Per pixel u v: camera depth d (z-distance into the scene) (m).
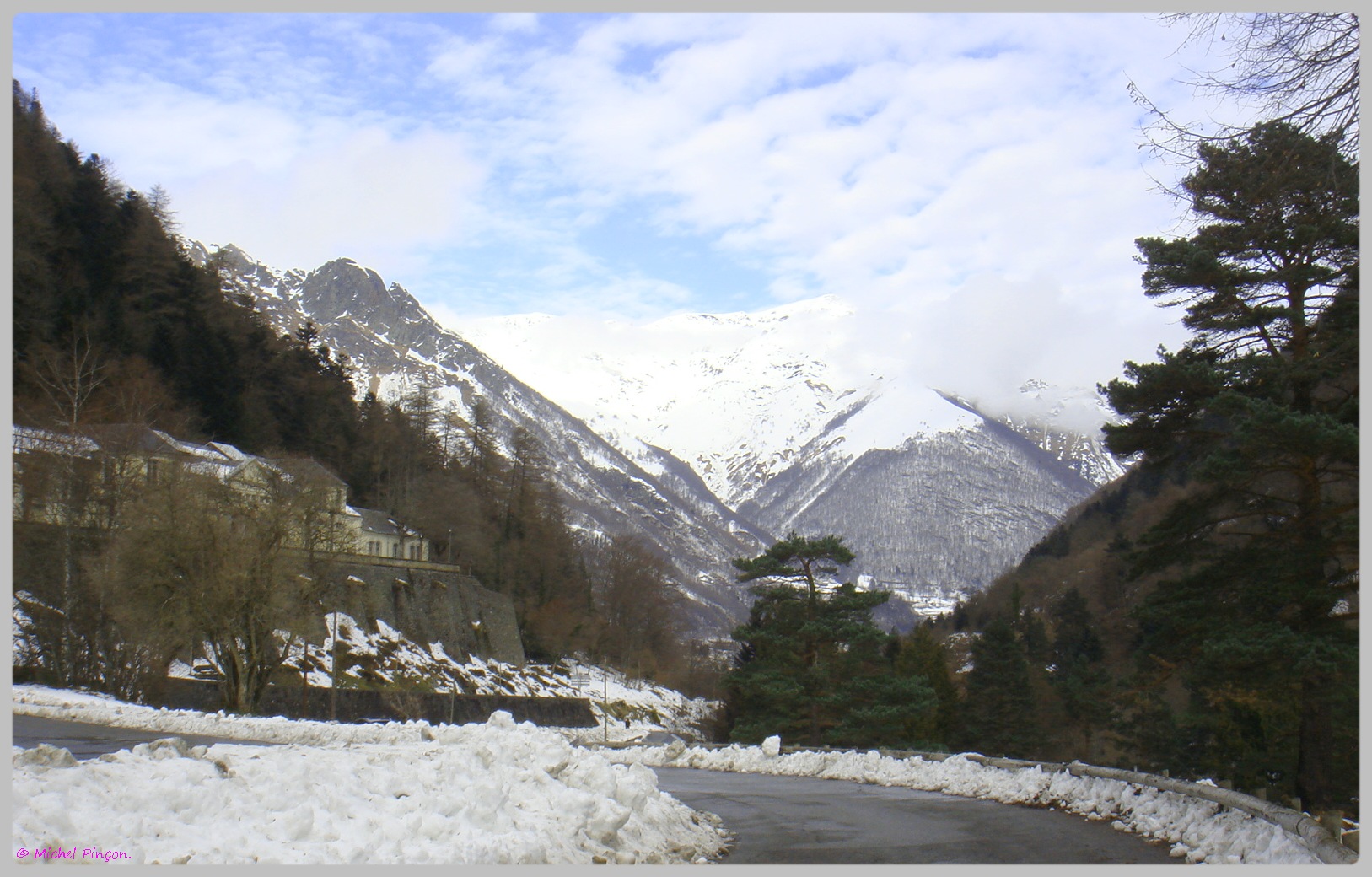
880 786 23.08
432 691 82.44
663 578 157.88
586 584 140.62
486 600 105.25
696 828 13.44
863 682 45.69
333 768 9.98
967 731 64.69
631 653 133.50
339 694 68.06
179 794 8.30
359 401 147.25
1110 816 15.88
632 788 12.32
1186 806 14.24
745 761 28.84
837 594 47.91
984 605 143.12
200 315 102.75
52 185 88.75
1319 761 22.25
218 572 43.25
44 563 49.41
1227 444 23.67
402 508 116.06
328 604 59.03
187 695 52.56
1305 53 9.88
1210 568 23.81
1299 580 22.00
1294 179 10.58
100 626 46.19
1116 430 24.59
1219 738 36.09
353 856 8.20
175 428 80.38
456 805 9.76
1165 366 23.12
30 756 9.09
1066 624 94.25
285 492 49.72
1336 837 10.46
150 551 42.75
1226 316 23.56
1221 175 11.13
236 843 7.96
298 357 130.50
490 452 143.50
